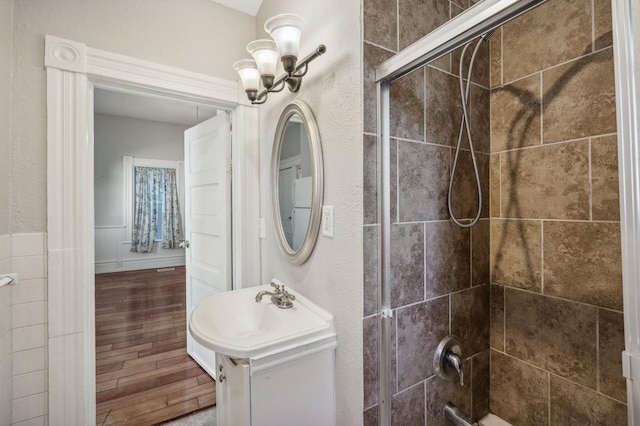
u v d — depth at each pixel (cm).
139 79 154
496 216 149
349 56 109
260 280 188
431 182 127
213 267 207
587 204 116
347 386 111
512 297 142
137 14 155
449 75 132
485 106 148
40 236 133
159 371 218
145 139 533
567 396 123
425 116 124
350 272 109
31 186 131
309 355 109
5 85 124
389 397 112
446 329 133
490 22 75
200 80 171
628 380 61
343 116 112
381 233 109
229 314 139
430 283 127
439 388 131
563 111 122
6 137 124
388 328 111
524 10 71
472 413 143
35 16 132
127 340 267
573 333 121
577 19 116
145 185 536
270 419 102
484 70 146
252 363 97
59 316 135
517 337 141
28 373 130
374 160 107
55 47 134
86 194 142
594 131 113
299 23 113
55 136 134
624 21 60
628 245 61
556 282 127
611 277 110
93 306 147
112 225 516
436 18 128
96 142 497
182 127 564
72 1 139
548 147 128
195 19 171
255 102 146
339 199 114
